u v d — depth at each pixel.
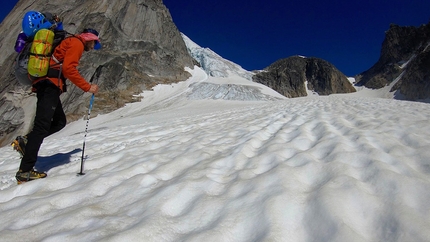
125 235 2.05
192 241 2.01
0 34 62.94
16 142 3.66
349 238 1.83
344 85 110.12
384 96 86.38
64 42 3.59
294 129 5.73
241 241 2.08
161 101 47.53
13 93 41.28
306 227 2.11
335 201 2.25
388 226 1.99
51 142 8.09
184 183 2.97
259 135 5.34
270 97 49.69
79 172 4.02
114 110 44.62
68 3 64.31
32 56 3.43
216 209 2.46
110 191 3.07
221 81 61.41
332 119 6.64
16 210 2.75
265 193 2.58
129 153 4.79
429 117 6.58
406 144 4.11
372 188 2.59
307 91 107.75
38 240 2.20
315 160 3.39
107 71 49.59
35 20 3.52
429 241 1.75
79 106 43.19
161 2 72.75
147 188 3.10
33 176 3.62
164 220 2.32
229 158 3.90
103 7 60.31
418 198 2.32
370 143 4.07
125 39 59.25
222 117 10.55
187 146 4.98
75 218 2.48
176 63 63.31
